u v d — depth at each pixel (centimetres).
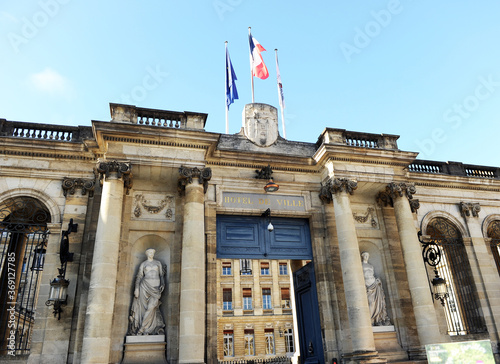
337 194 1959
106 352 1433
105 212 1620
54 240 1761
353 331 1719
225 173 2042
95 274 1523
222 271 5412
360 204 2186
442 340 1858
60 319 1620
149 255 1794
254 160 2064
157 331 1675
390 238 2114
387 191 2091
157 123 1933
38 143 1841
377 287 2022
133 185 1878
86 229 1792
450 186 2470
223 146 2094
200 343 1528
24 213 1916
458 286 2403
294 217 2111
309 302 2094
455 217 2417
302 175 2150
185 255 1652
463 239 2380
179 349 1541
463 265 2372
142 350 1619
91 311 1460
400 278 2039
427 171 2508
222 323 5122
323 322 1898
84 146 1875
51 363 1558
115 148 1733
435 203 2417
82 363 1388
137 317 1678
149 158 1752
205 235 1886
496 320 2220
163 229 1842
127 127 1719
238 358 4966
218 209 1966
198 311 1570
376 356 1670
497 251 2758
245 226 2028
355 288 1766
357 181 2019
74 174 1881
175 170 1795
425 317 1828
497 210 2539
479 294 2273
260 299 5359
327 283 1969
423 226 2319
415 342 1919
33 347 1579
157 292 1719
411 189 2081
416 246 1964
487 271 2336
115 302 1656
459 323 2423
